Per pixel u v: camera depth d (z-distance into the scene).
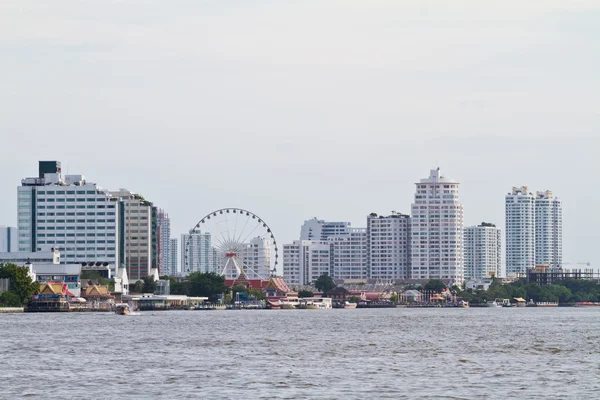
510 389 186.50
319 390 184.88
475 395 179.00
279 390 184.75
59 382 196.75
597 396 178.00
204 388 187.50
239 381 198.00
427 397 176.50
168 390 184.88
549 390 185.25
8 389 186.62
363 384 193.62
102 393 181.25
